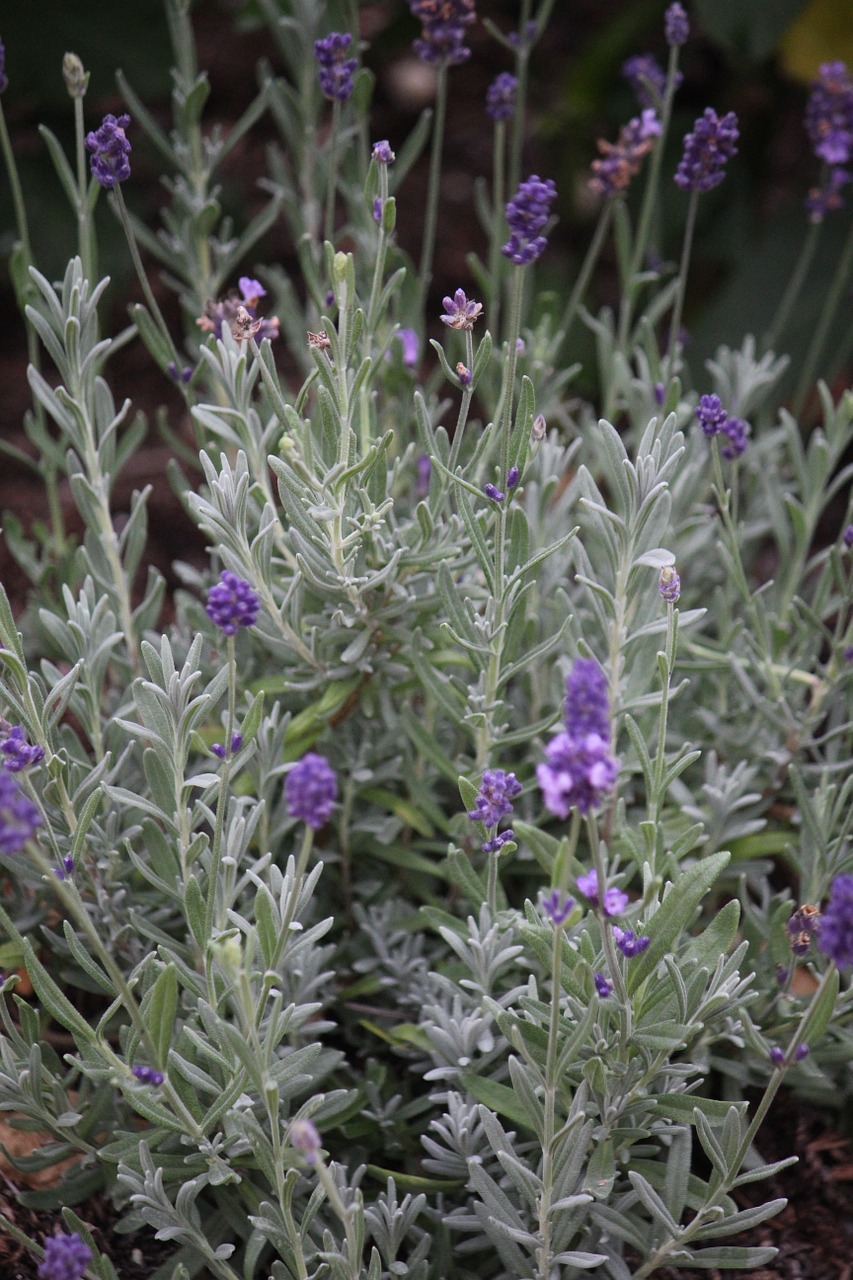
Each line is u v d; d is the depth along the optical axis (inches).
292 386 55.3
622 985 32.1
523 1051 31.8
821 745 40.8
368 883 38.2
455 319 33.4
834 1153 37.4
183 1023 34.9
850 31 53.6
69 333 36.2
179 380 38.1
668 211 60.8
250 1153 33.7
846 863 36.1
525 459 34.5
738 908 32.9
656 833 33.4
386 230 35.3
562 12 76.0
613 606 35.4
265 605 36.2
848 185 56.4
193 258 41.8
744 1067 36.1
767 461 43.2
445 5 39.2
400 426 40.8
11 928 32.4
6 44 56.2
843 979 37.4
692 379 53.7
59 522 41.7
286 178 43.6
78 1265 30.6
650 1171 33.9
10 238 54.6
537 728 35.9
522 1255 33.2
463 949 34.7
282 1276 33.3
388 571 34.9
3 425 54.3
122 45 56.8
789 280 54.9
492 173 69.8
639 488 34.5
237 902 36.9
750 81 59.7
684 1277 35.6
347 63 39.1
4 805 28.2
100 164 35.7
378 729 38.3
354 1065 37.8
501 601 34.7
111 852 35.3
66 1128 34.0
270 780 36.1
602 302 61.1
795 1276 35.8
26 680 34.0
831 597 42.0
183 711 33.2
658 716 37.6
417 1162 36.0
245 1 55.0
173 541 49.9
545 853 33.4
